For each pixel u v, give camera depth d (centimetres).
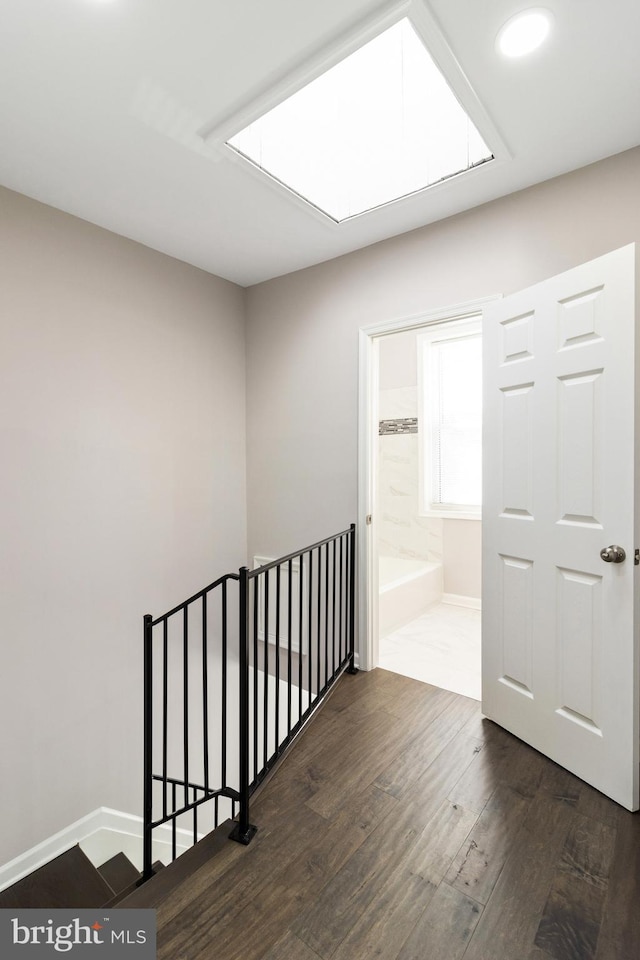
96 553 272
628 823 167
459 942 126
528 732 214
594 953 123
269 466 350
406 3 136
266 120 196
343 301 304
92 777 270
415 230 269
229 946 126
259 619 362
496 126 186
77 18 142
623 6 137
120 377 283
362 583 297
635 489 170
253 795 183
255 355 359
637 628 173
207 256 308
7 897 228
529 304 210
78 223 260
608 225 207
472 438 439
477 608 432
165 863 303
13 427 236
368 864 152
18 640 239
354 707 251
